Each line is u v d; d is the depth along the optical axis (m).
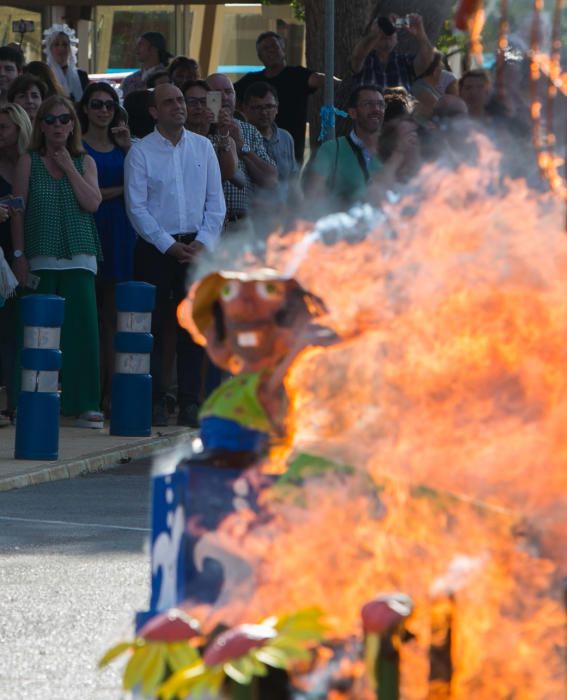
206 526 8.81
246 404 9.09
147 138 29.12
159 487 9.13
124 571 16.77
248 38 62.84
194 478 8.83
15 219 27.92
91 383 28.78
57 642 13.46
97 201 28.27
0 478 22.98
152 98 32.16
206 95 30.19
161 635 7.84
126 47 59.41
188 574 8.83
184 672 7.59
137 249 29.25
